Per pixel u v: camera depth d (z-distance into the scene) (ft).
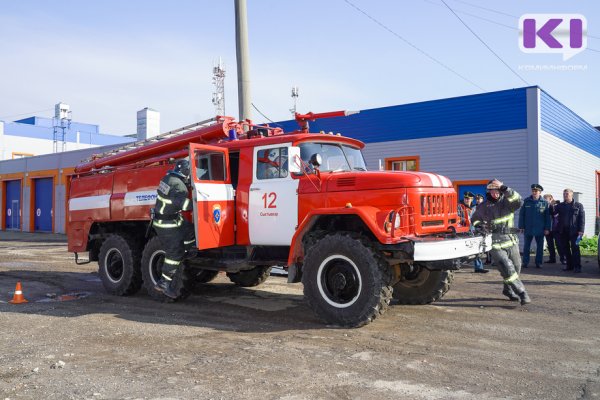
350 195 20.11
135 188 26.96
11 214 103.50
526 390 12.64
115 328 19.38
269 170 22.48
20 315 21.84
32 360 15.23
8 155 136.67
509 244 23.97
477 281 31.07
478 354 15.78
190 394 12.32
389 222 18.62
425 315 21.54
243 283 29.40
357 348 16.35
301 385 12.91
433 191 20.31
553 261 41.75
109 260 28.07
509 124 51.19
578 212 36.11
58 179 91.20
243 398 12.04
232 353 15.83
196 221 21.53
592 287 29.32
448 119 55.16
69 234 30.96
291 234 21.45
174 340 17.53
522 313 22.00
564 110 59.98
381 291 18.65
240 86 43.62
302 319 20.98
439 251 18.51
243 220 23.02
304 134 22.17
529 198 39.55
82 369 14.32
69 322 20.45
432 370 14.16
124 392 12.49
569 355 15.71
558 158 57.00
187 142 26.94
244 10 43.62
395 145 58.90
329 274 19.76
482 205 24.57
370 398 12.05
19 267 39.65
